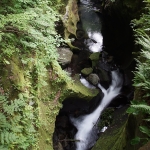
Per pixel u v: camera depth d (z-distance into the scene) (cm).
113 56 938
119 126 611
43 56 547
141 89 432
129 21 790
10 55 444
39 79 508
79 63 851
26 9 530
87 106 726
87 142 661
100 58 904
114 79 834
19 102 386
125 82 795
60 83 584
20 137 368
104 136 592
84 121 717
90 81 778
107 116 702
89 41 1020
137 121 408
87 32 1077
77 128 693
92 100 722
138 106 306
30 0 554
